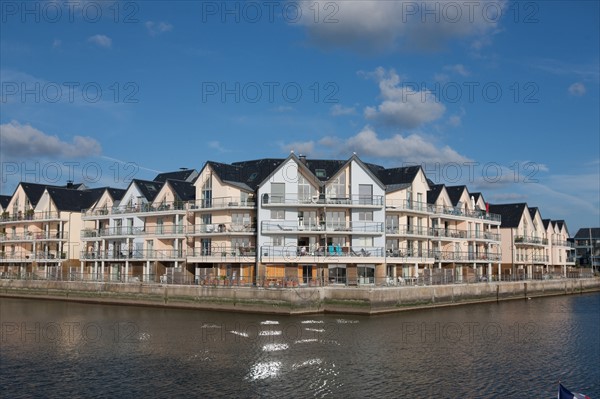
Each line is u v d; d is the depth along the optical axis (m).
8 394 33.12
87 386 34.56
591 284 117.75
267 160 86.00
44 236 101.25
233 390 33.78
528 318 65.06
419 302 71.56
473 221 99.19
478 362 40.91
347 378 36.31
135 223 91.00
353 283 70.75
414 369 38.62
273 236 77.31
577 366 40.25
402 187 82.69
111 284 79.25
